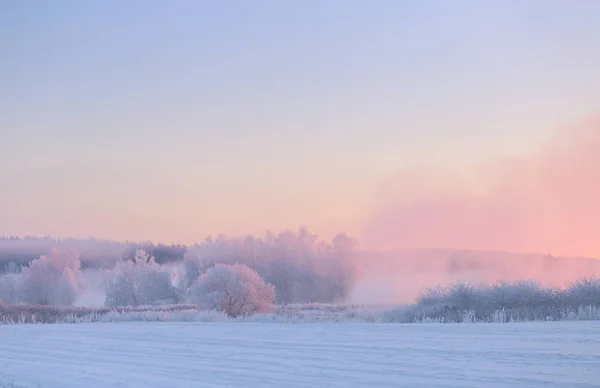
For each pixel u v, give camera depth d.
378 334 20.89
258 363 15.73
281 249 78.31
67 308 61.25
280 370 14.32
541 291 28.88
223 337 23.38
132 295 79.94
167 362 17.12
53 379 15.53
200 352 18.95
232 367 15.32
